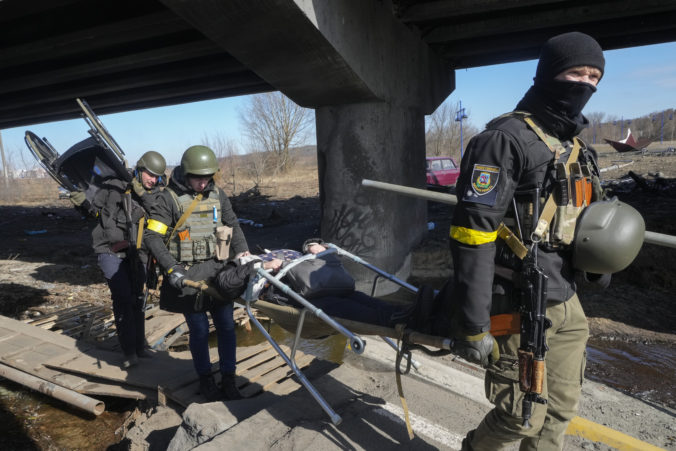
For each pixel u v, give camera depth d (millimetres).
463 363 3535
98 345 4648
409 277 7777
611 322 5555
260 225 13609
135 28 7426
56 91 12039
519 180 1563
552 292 1599
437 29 8188
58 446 3398
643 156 34281
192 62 10172
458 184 1626
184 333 5430
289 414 2619
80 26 7656
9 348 4418
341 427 2492
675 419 2859
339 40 5480
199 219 3064
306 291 2596
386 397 2887
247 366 3729
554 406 1738
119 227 3689
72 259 9602
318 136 7238
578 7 7438
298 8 4684
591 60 1521
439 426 2576
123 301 3766
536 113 1619
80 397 3629
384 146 6902
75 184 4543
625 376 4277
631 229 1523
